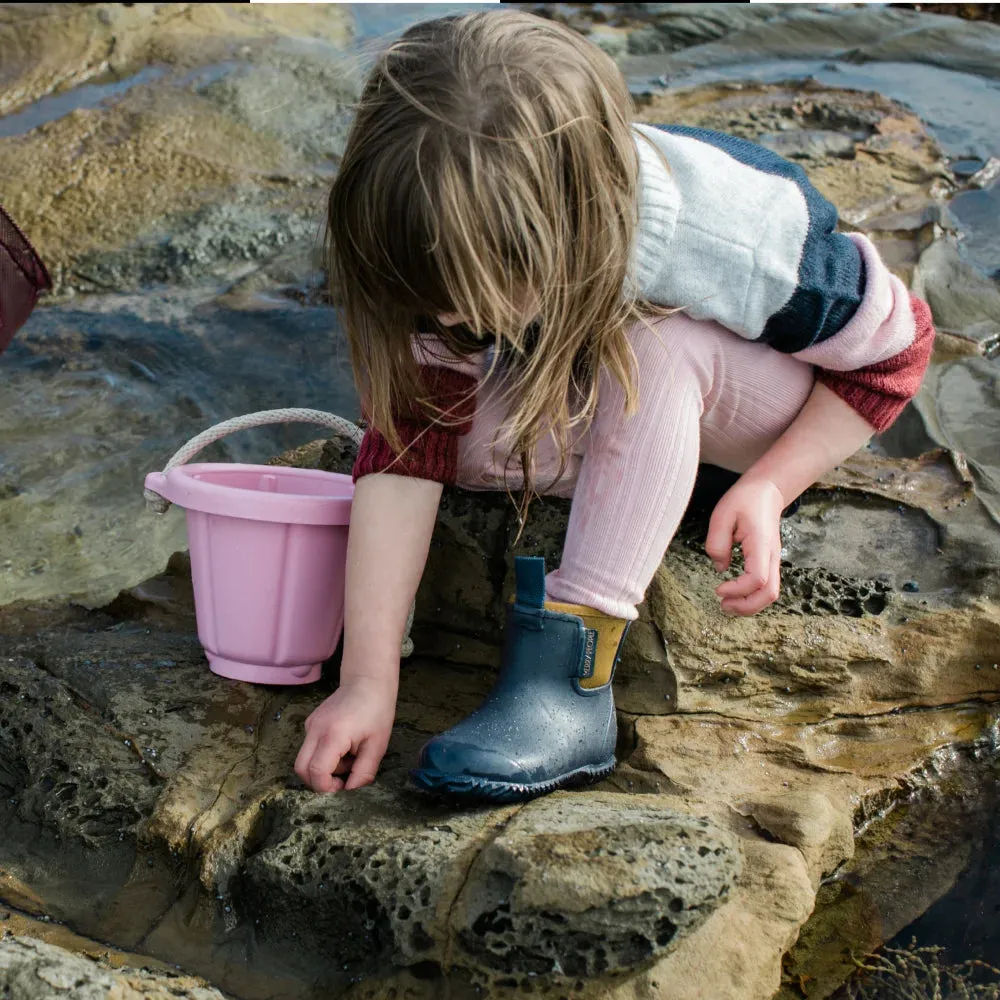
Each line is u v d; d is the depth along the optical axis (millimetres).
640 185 1785
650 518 1837
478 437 2006
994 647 2219
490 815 1735
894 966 1716
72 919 1758
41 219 4242
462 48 1592
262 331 3701
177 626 2422
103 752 1976
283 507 1997
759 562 1846
